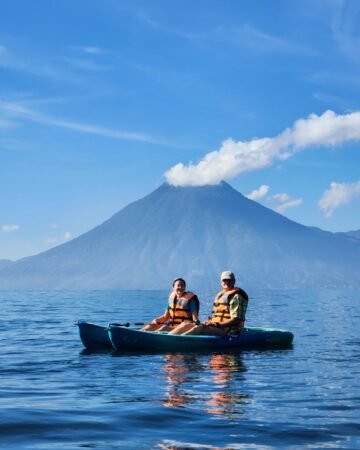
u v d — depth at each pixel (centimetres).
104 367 1141
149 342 1358
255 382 960
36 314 3102
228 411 725
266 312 3419
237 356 1311
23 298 6712
